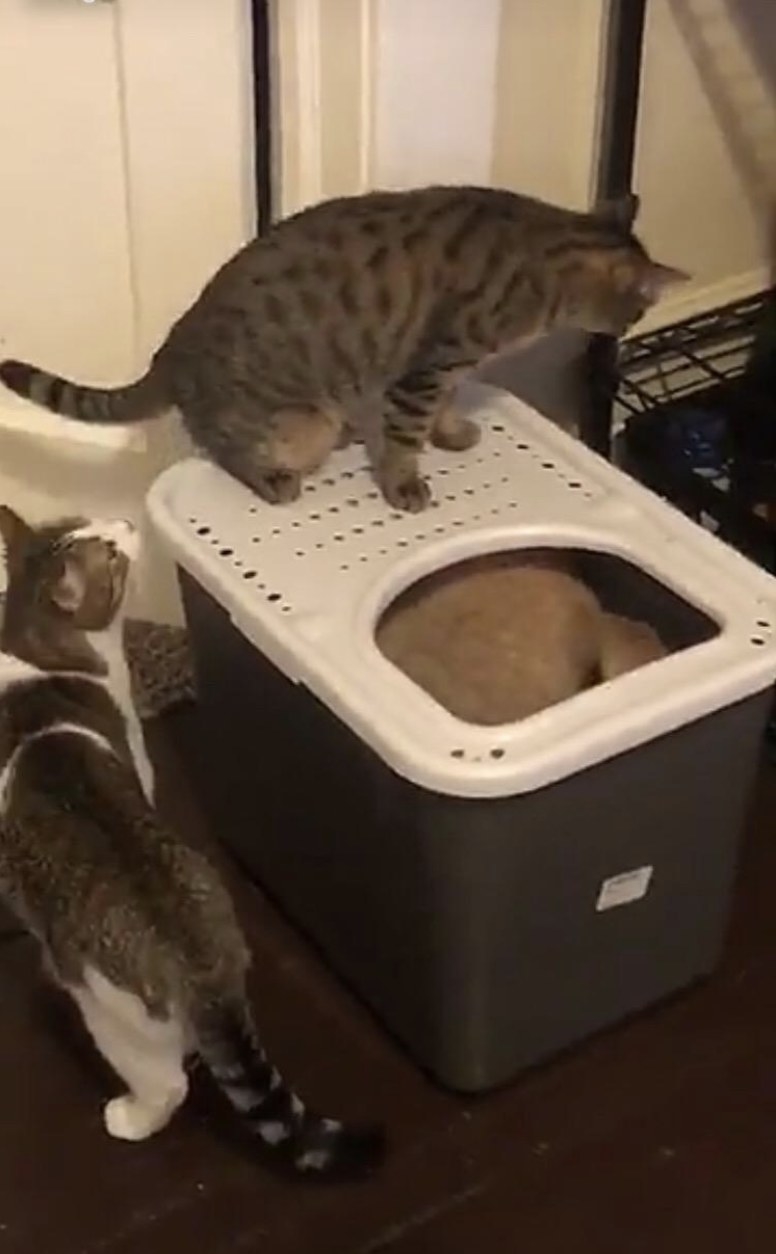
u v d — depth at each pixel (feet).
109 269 6.06
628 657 5.24
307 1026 5.36
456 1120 5.13
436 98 5.76
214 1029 4.51
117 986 4.55
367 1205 4.92
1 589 5.87
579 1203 4.94
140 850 4.59
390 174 5.88
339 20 5.65
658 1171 5.02
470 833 4.52
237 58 5.76
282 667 4.85
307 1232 4.86
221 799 5.76
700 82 6.70
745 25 6.66
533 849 4.64
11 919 5.65
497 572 5.41
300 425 5.38
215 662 5.36
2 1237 4.86
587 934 4.99
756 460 6.57
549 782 4.50
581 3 6.16
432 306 5.30
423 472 5.47
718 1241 4.86
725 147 6.93
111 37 5.58
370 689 4.64
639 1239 4.86
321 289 5.29
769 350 7.09
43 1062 5.27
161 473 5.86
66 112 5.68
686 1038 5.35
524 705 5.17
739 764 4.96
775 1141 5.10
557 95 6.35
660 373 7.06
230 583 5.02
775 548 6.32
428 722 4.54
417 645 5.25
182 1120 5.11
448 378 5.37
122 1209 4.92
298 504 5.32
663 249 7.04
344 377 5.41
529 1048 5.16
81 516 5.85
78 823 4.64
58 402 5.67
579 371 6.82
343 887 5.20
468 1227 4.88
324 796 5.06
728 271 7.25
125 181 5.88
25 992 5.46
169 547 5.25
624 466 6.82
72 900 4.56
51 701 4.93
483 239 5.27
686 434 6.64
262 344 5.32
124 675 5.16
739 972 5.55
